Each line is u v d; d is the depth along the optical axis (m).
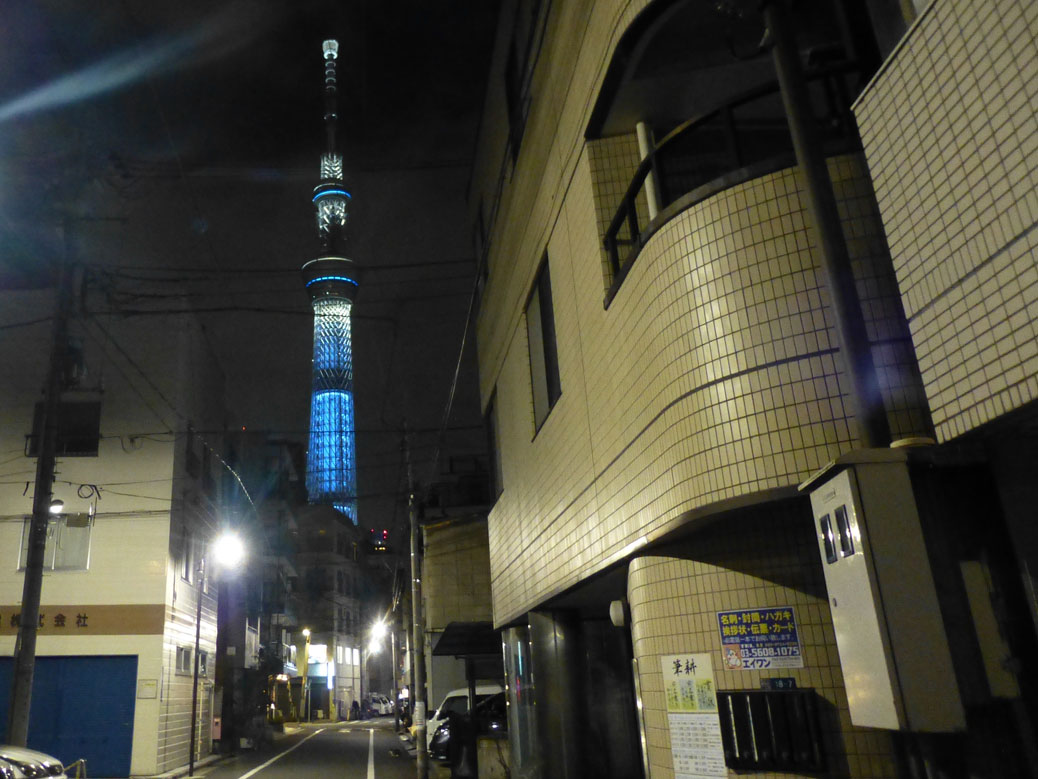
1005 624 3.78
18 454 24.11
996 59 3.44
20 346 24.89
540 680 12.42
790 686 5.89
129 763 21.95
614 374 8.30
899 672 3.69
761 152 8.03
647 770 7.25
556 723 12.15
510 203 14.35
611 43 7.84
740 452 5.96
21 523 23.62
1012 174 3.37
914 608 3.78
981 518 3.95
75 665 22.66
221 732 31.25
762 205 6.20
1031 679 3.69
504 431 15.63
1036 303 3.25
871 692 3.91
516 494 14.23
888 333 5.63
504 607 15.42
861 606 3.96
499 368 16.25
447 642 18.89
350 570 80.62
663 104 8.45
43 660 22.62
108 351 24.89
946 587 3.84
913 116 4.05
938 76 3.84
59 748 21.98
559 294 10.69
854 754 5.57
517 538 14.17
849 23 6.35
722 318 6.23
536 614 12.81
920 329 4.07
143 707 22.39
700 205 6.52
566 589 10.55
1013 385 3.41
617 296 8.02
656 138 8.77
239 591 36.25
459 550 27.38
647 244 7.09
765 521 6.27
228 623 34.00
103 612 22.98
